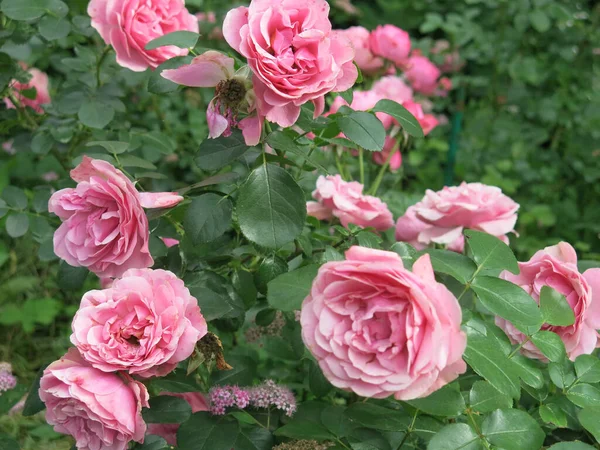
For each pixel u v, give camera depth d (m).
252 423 0.53
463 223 0.63
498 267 0.45
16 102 0.81
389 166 0.87
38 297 1.08
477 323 0.44
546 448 0.48
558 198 1.35
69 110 0.72
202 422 0.48
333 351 0.36
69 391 0.42
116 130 0.82
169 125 1.16
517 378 0.40
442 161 1.33
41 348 1.01
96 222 0.48
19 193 0.67
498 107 1.47
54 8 0.66
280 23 0.43
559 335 0.49
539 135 1.39
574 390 0.47
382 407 0.48
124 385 0.43
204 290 0.48
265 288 0.53
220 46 1.15
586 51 1.43
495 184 1.25
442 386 0.39
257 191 0.46
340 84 0.46
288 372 0.67
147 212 0.49
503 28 1.46
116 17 0.61
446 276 0.53
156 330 0.43
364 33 0.93
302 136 0.54
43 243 0.66
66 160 0.87
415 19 1.64
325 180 0.69
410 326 0.35
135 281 0.44
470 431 0.40
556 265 0.49
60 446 0.77
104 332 0.43
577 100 1.40
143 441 0.45
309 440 0.49
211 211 0.49
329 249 0.45
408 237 0.68
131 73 0.81
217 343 0.47
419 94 1.24
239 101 0.45
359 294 0.37
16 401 0.62
